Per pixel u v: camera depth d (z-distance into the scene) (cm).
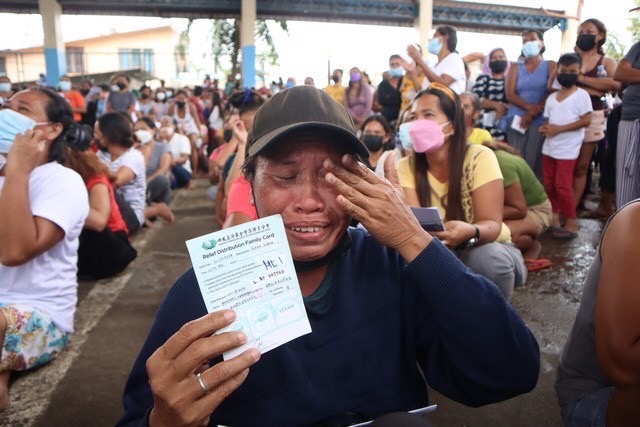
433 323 119
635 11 397
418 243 105
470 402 125
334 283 116
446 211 252
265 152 103
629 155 366
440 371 122
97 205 335
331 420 112
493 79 578
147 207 550
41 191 225
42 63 3284
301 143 101
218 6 1838
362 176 103
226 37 2330
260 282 94
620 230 121
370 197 102
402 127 248
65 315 244
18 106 235
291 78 1361
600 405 136
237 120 285
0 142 232
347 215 108
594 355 143
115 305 323
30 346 228
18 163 213
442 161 253
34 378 236
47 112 236
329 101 107
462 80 483
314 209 103
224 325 89
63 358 254
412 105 257
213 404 91
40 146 219
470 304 104
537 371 116
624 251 118
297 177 104
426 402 128
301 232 106
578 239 459
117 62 3628
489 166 245
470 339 107
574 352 149
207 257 90
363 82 812
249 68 1752
